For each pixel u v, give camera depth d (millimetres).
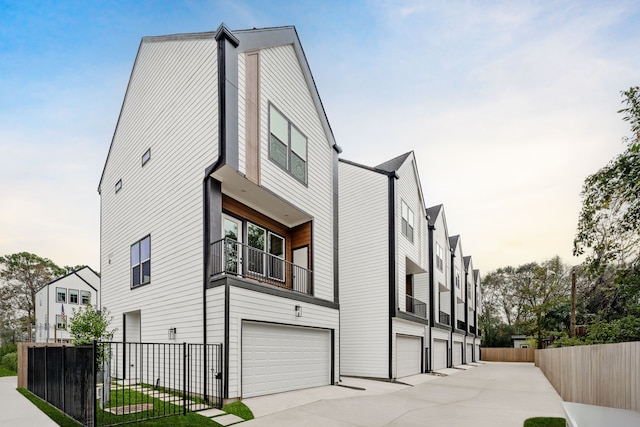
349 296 16312
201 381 8398
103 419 6262
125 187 13578
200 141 9500
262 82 10195
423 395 10977
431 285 20672
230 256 10195
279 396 9133
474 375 18094
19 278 34469
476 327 36469
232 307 8219
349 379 14477
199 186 9383
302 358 10758
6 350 24859
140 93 12875
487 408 8898
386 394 10844
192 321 9117
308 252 12086
